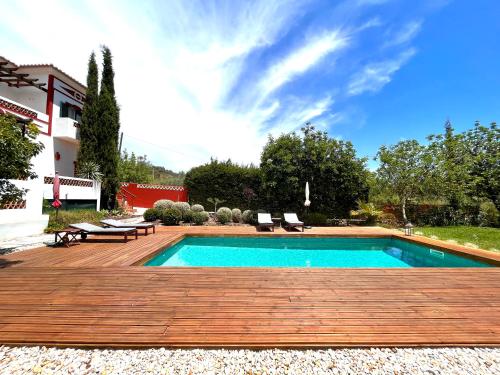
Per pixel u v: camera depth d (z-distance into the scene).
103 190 14.08
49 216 9.27
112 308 3.06
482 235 9.62
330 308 3.17
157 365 2.17
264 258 7.44
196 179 16.19
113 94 14.67
